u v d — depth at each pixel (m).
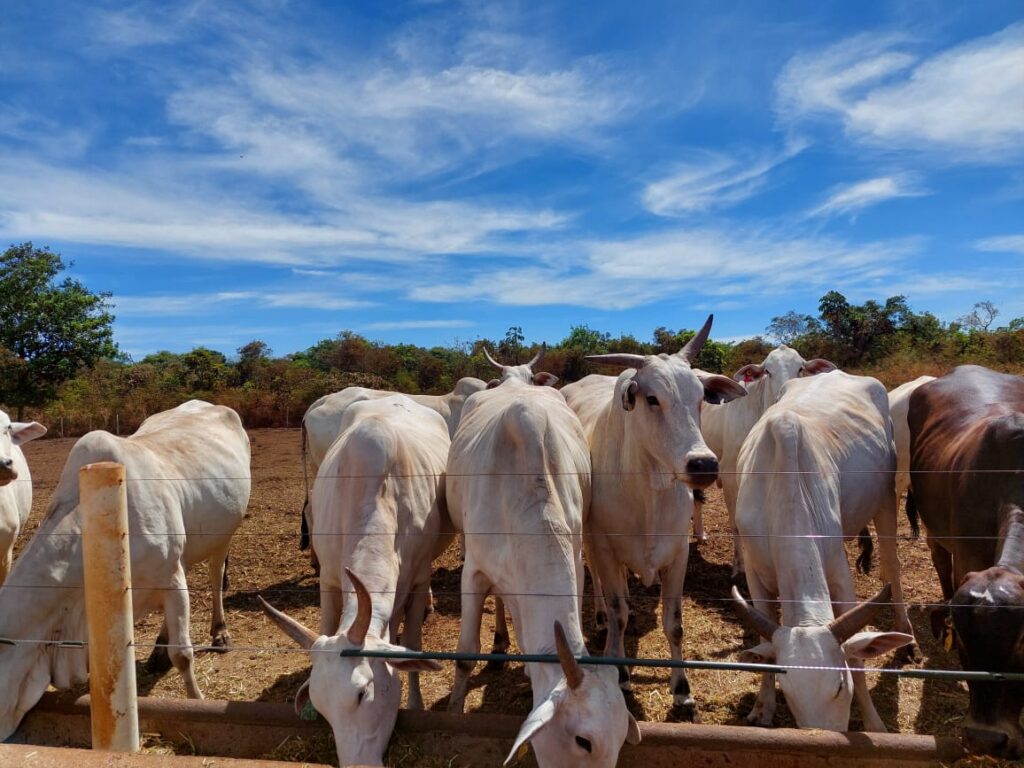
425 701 4.36
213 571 5.16
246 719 3.24
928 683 4.34
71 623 3.59
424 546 4.20
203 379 25.41
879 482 4.81
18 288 23.41
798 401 5.07
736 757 2.92
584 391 6.08
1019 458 3.86
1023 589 3.04
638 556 4.34
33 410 22.67
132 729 3.12
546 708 2.57
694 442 3.75
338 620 4.08
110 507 2.98
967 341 22.33
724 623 5.32
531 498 3.40
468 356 26.08
